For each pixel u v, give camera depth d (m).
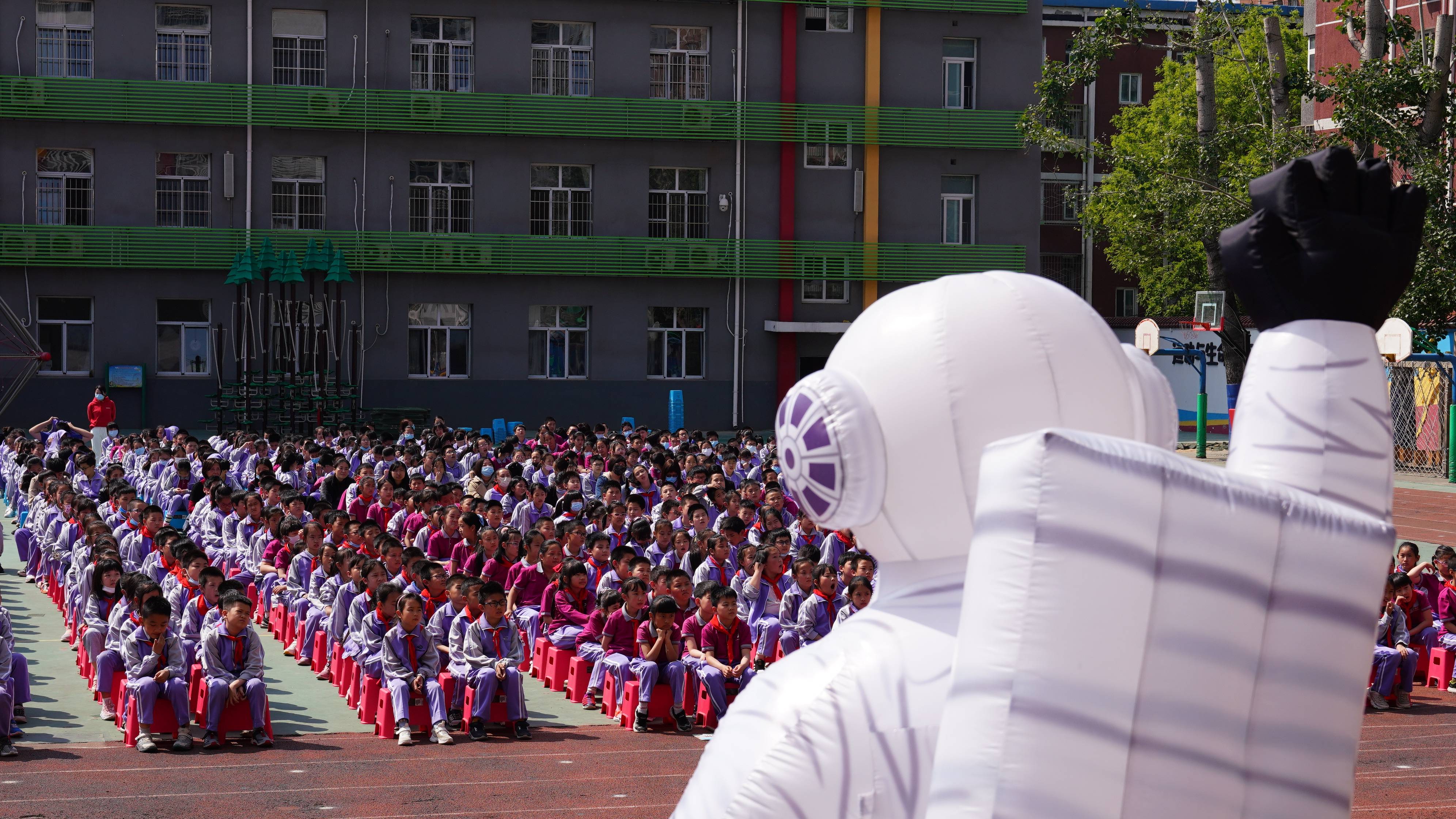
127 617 10.70
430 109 34.50
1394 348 21.25
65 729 10.65
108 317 33.69
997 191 37.41
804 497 2.70
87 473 19.73
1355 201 2.54
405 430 24.94
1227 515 2.21
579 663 12.10
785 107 36.12
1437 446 29.09
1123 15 29.48
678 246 35.97
